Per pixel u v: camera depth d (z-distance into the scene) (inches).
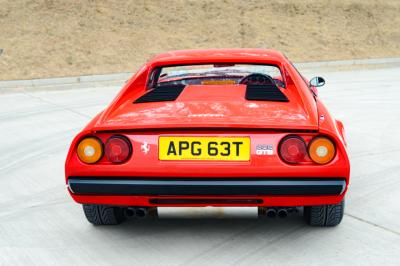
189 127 141.3
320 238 169.6
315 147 141.3
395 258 155.3
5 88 601.6
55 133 353.4
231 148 142.8
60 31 816.3
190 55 200.5
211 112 153.2
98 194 147.8
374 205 201.8
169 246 166.4
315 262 153.2
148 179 144.3
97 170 145.3
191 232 176.7
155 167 143.3
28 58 724.0
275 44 896.3
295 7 1060.5
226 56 196.4
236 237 171.8
